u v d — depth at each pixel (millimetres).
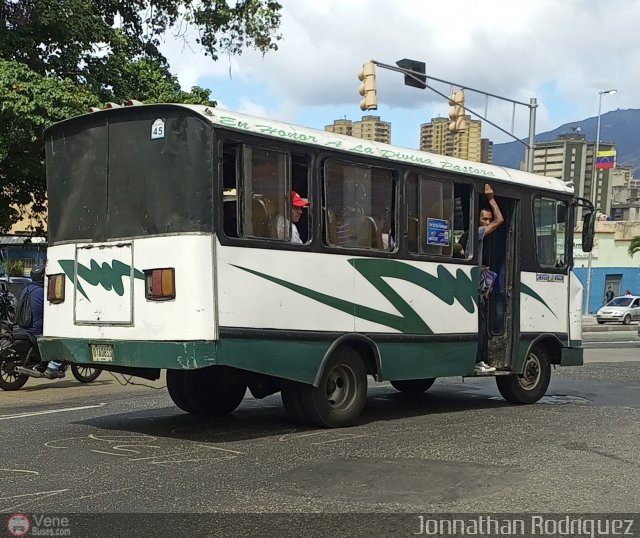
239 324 6895
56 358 7758
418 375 8656
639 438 7535
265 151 7234
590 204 10883
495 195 9656
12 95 13438
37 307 11133
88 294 7492
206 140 6809
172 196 6906
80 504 5207
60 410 9297
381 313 8242
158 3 19125
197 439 7363
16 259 26500
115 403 9938
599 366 16062
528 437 7559
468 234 9391
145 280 7004
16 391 11188
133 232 7141
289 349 7309
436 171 8938
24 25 15859
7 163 15055
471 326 9312
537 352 10281
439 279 8922
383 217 8375
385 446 7070
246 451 6816
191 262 6734
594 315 47562
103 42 17062
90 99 14344
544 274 10312
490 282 9773
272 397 10336
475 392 11445
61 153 7848
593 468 6270
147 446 7031
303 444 7129
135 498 5344
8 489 5574
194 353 6641
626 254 50938
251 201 7098
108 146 7402
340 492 5512
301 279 7457
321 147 7734
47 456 6625
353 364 8055
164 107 6977
